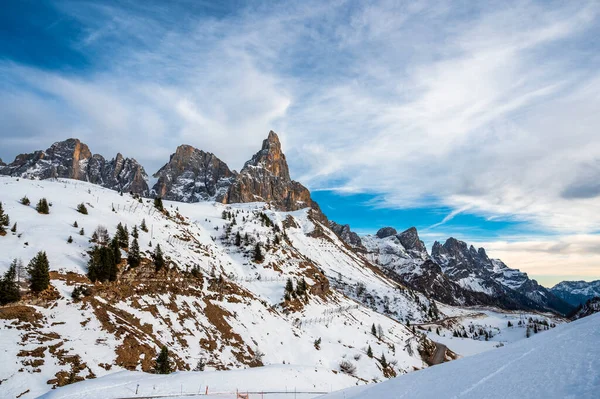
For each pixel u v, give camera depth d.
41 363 50.69
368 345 143.00
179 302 94.06
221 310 103.88
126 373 48.78
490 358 23.08
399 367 136.25
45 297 64.12
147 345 67.12
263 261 194.00
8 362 48.16
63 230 93.88
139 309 80.62
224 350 84.75
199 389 45.56
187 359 72.69
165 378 46.91
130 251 92.88
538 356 18.47
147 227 139.00
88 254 85.12
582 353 15.90
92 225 107.94
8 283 58.62
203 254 154.12
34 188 130.00
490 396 13.41
